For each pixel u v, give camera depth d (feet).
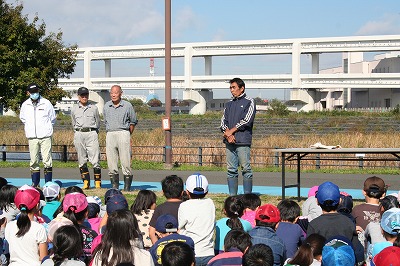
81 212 19.70
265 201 38.81
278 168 61.67
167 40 61.67
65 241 16.10
